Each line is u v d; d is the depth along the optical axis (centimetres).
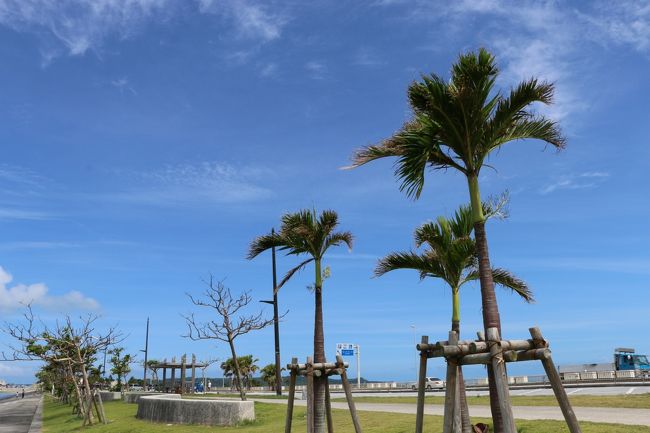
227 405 2252
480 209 947
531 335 797
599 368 5328
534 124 990
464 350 799
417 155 959
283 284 1594
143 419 2756
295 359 1316
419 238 1320
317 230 1507
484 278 907
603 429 1211
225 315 2828
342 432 1719
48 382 8056
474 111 920
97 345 3319
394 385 6250
